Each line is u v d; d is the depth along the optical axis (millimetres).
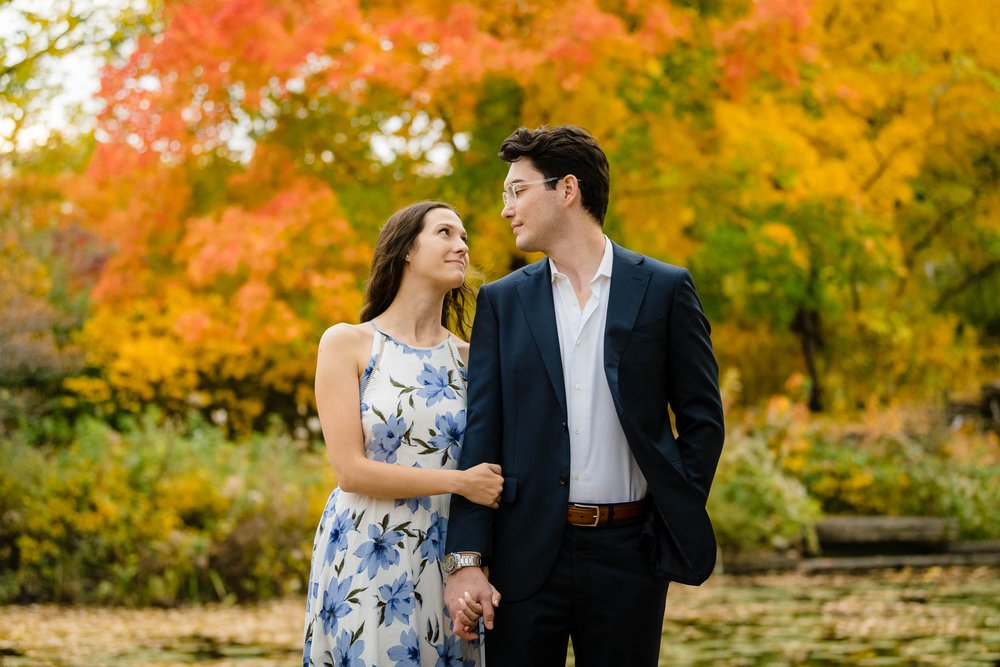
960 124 13844
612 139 11109
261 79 10125
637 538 3191
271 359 13062
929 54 13875
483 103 10836
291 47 9688
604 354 3186
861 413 15594
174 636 7328
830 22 13820
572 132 3344
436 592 3367
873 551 11609
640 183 11562
